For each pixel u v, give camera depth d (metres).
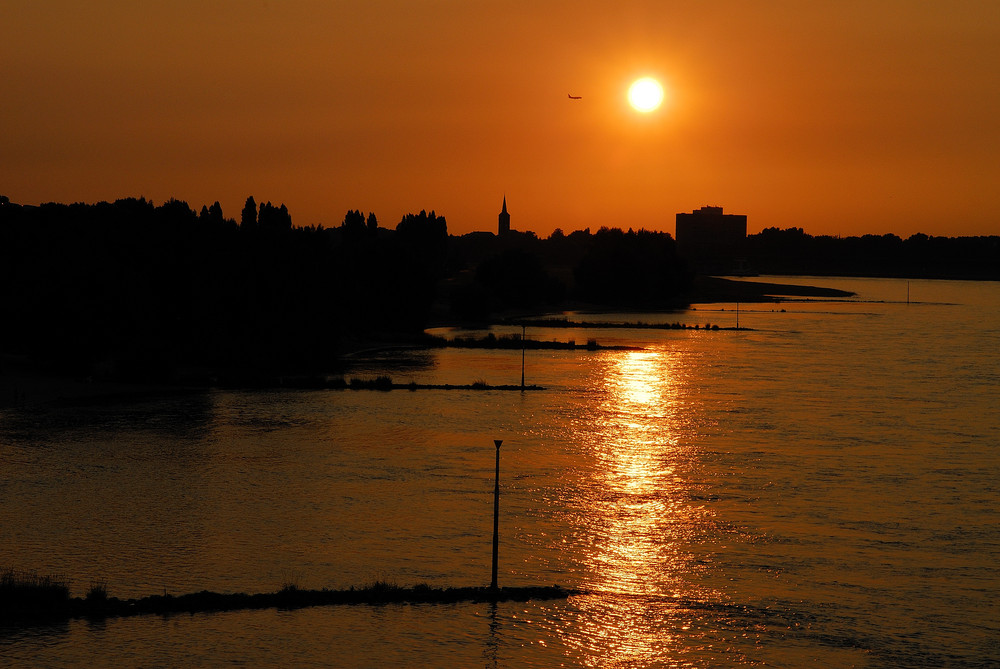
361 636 64.56
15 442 122.00
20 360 193.88
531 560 80.62
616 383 188.00
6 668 58.31
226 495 98.12
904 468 115.12
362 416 146.50
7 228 185.25
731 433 136.38
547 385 184.12
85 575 74.25
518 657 62.72
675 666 62.25
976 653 64.62
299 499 97.12
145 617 66.19
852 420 148.25
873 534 89.06
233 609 67.94
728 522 92.06
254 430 133.62
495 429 137.12
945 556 83.25
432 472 109.69
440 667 60.97
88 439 124.88
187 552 80.06
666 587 75.44
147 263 196.50
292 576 75.25
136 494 97.75
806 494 102.69
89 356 182.88
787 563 81.12
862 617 70.31
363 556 80.31
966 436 135.62
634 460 117.94
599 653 63.66
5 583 69.38
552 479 107.50
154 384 175.12
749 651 64.44
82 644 61.81
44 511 90.88
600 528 89.56
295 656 61.44
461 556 81.06
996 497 102.00
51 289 177.12
